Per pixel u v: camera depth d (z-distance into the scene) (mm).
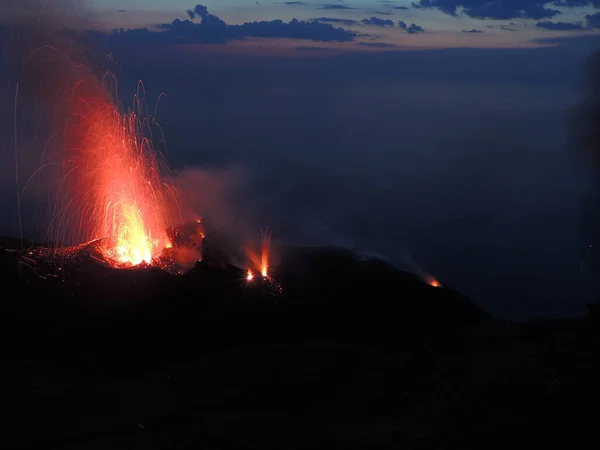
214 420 6918
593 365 7836
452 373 8375
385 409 7281
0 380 7898
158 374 8789
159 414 7125
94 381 8328
